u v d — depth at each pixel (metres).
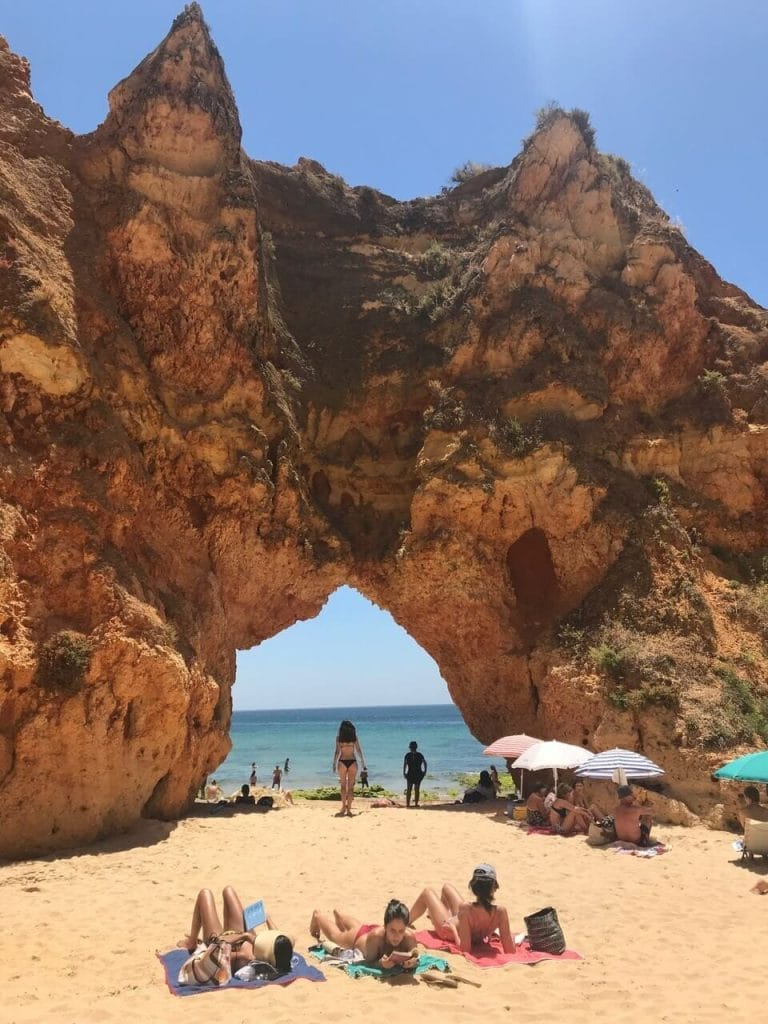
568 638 19.89
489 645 21.59
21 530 14.53
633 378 23.81
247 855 12.96
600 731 17.52
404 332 24.58
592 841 13.98
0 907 9.77
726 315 25.72
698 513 22.28
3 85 19.78
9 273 16.33
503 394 23.06
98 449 16.22
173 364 19.73
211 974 7.01
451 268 25.75
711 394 23.92
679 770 16.36
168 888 10.78
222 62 22.34
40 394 15.95
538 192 25.31
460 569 21.44
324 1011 6.34
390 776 40.50
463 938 7.95
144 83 21.20
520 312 23.56
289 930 8.82
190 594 18.30
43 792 13.20
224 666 18.89
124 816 14.39
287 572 20.84
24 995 6.79
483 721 22.66
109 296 19.06
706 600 20.19
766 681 18.52
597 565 21.30
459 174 28.83
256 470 19.92
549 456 21.80
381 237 26.61
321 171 27.83
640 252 24.70
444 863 12.46
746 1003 6.57
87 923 9.06
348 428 24.22
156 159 20.47
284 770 43.94
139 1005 6.52
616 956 7.93
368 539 23.06
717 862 12.58
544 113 26.36
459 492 21.56
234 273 20.64
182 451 19.11
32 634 13.81
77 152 20.17
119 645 14.29
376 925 7.83
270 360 22.41
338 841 14.20
